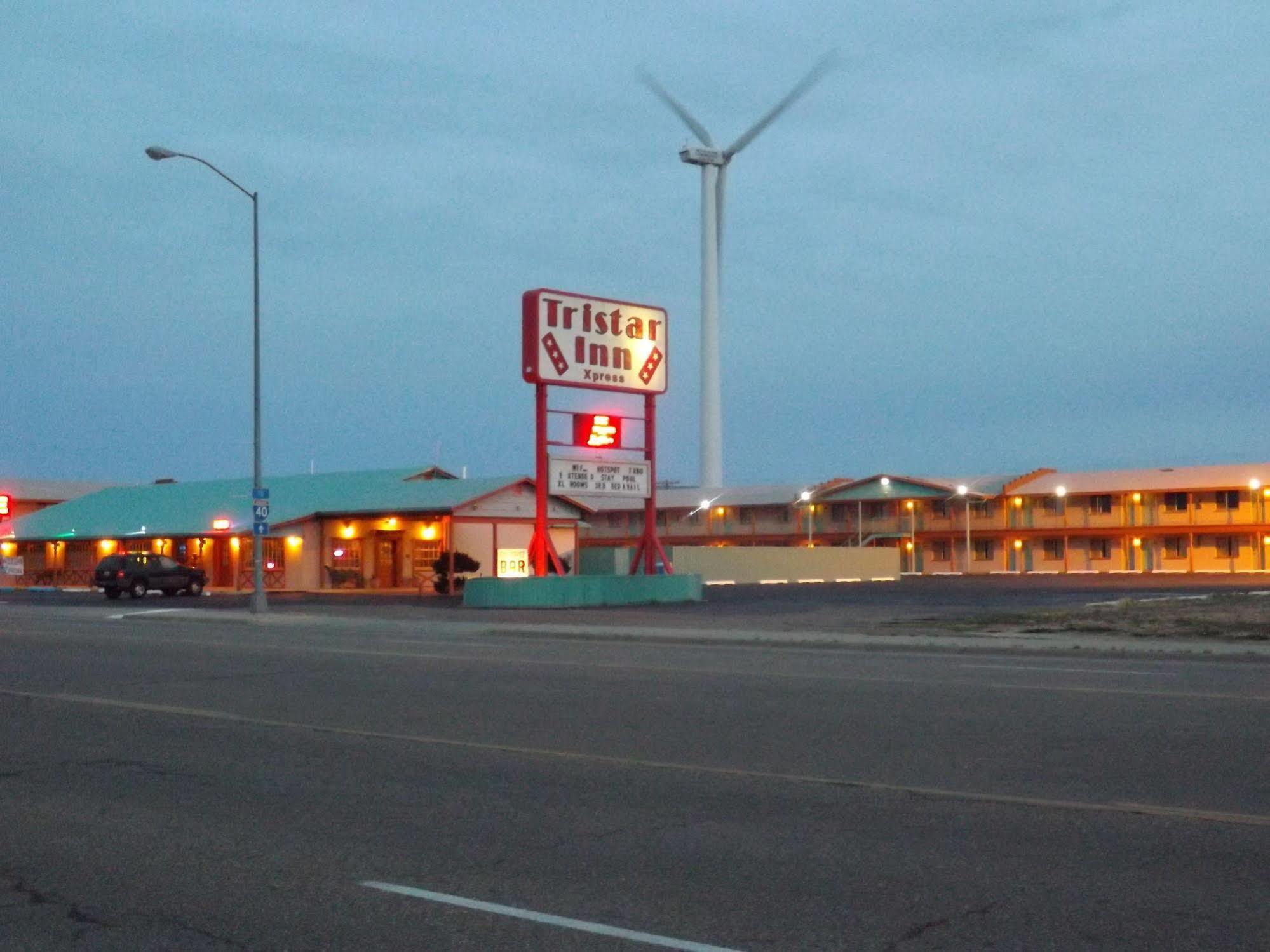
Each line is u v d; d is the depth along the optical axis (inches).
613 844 342.0
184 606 1683.1
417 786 423.8
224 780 438.6
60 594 2135.8
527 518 2112.5
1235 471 3240.7
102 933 272.8
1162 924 267.6
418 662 858.1
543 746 501.0
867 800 392.2
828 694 649.0
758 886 299.9
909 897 288.7
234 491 2460.6
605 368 1594.5
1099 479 3361.2
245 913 285.1
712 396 2854.3
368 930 271.3
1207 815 365.1
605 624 1238.9
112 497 2667.3
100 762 475.2
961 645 983.0
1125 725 531.8
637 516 3806.6
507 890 299.3
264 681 734.5
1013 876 305.0
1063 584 2407.7
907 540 3528.5
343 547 2132.1
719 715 576.1
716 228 2822.3
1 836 359.6
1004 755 463.8
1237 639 999.6
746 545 3663.9
